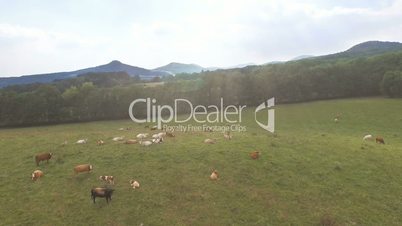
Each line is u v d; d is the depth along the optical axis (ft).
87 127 244.63
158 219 78.95
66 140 142.41
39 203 86.63
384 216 82.79
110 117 296.51
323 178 100.73
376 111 240.94
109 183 95.40
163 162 108.68
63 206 84.84
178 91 310.24
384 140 162.09
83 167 102.06
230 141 132.05
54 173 103.71
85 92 308.40
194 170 102.63
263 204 85.61
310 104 295.28
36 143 137.80
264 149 121.90
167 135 143.54
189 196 88.33
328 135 167.02
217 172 99.91
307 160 113.09
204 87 314.96
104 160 112.27
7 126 271.28
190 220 78.59
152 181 96.17
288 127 212.43
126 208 83.25
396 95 296.71
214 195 88.99
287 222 78.79
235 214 81.25
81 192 91.20
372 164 112.57
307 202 87.20
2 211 83.71
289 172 103.40
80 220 79.20
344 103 283.38
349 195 91.71
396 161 116.37
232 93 317.22
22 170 107.14
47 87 304.50
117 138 139.33
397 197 92.07
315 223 78.69
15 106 275.18
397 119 214.69
